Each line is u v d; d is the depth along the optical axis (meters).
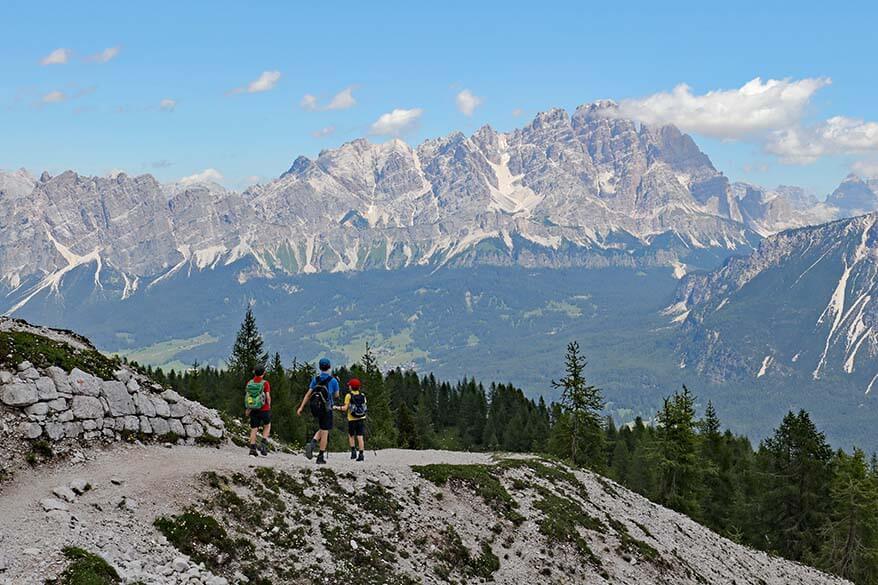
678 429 68.88
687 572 34.91
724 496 78.38
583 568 29.84
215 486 21.95
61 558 15.76
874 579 62.47
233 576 18.98
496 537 28.91
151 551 17.98
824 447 69.19
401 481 29.06
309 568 20.86
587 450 78.31
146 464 22.48
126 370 26.12
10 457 19.92
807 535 67.75
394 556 23.86
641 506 43.06
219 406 85.38
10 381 21.59
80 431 22.55
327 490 25.50
